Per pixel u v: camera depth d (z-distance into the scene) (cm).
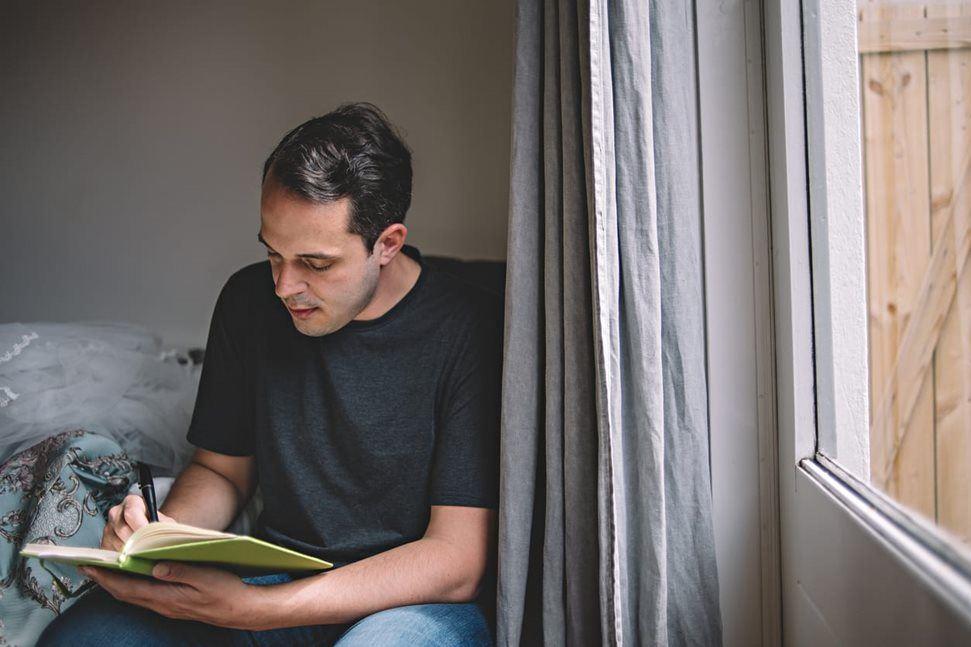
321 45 189
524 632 115
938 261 74
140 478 108
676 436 101
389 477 114
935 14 73
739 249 112
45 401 138
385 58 188
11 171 202
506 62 184
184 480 124
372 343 115
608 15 93
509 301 101
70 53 197
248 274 128
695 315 102
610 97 91
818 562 98
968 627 60
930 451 75
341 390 114
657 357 95
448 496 109
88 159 199
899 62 81
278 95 192
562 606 100
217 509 121
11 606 114
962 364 69
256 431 121
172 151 197
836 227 99
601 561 92
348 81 189
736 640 116
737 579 115
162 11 194
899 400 83
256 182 195
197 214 198
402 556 103
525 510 102
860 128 93
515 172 101
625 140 93
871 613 81
